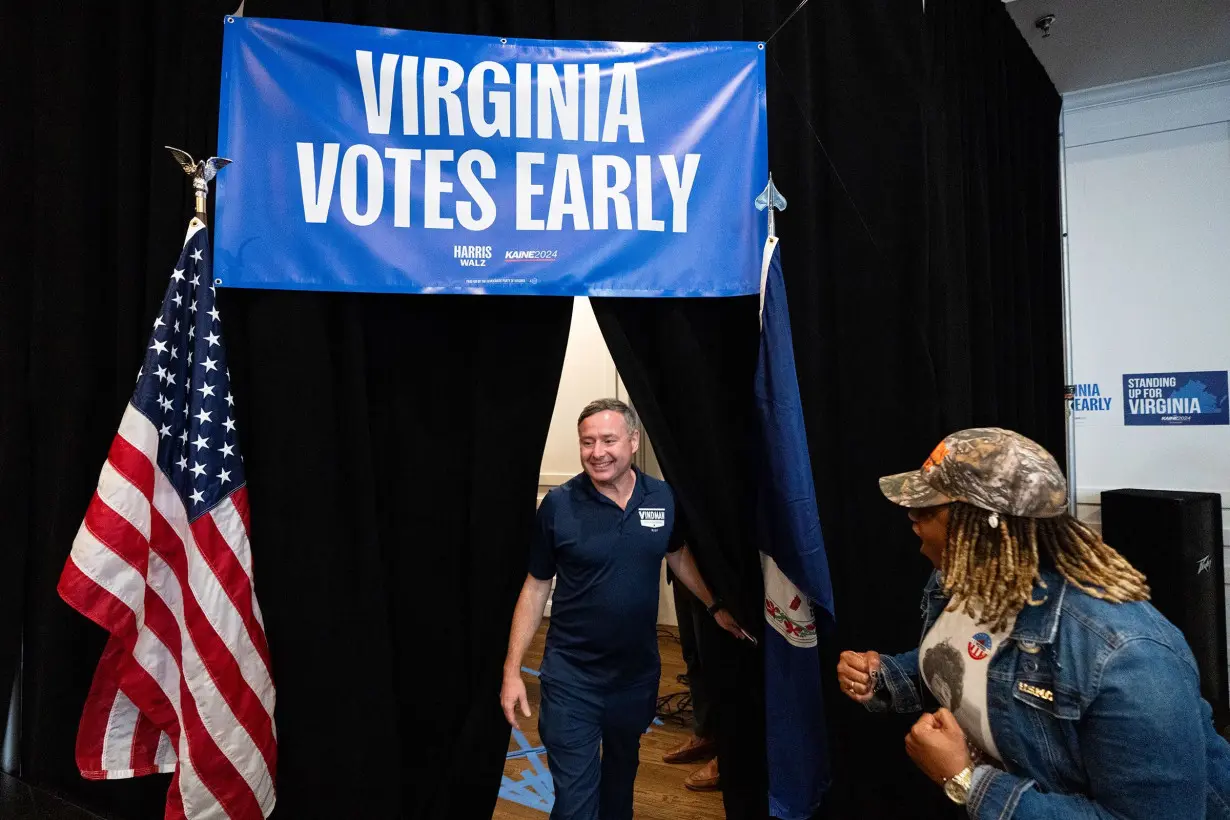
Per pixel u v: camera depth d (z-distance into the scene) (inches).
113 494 60.6
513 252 73.8
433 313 76.8
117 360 69.9
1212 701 121.2
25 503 69.1
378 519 73.9
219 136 69.6
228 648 63.9
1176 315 142.3
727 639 82.0
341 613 70.5
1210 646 121.5
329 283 70.4
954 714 43.7
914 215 85.5
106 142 71.7
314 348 71.4
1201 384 140.1
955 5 103.1
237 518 66.6
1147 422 144.5
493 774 73.5
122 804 68.4
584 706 69.7
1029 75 134.0
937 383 87.4
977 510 41.4
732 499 80.3
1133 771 34.3
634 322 80.7
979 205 105.7
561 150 75.1
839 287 86.0
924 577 84.0
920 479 44.3
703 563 75.2
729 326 83.7
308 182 70.6
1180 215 142.2
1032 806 36.8
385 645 70.7
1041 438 137.6
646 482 73.2
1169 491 134.0
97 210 71.1
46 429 69.1
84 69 70.6
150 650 62.9
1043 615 38.9
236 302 71.4
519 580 75.0
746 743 81.4
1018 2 121.2
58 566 67.4
